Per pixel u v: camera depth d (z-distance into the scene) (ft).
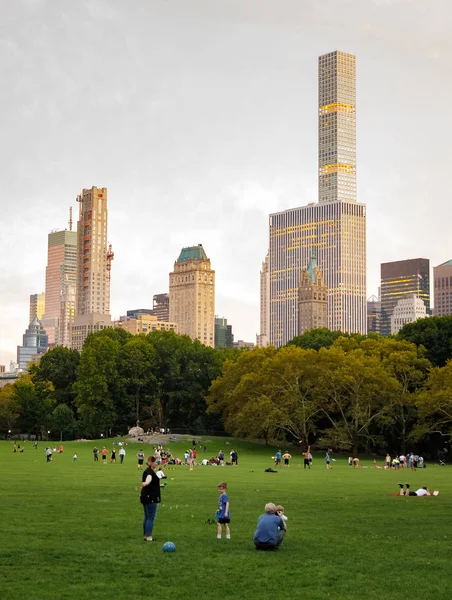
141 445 535.19
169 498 197.47
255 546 121.19
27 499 190.49
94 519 151.33
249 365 568.41
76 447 533.96
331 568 107.14
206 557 113.19
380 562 111.55
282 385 513.04
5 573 101.30
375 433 523.29
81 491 214.69
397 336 599.57
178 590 94.38
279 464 387.75
